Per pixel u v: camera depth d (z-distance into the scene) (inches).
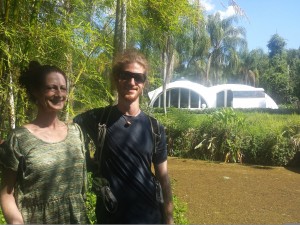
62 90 87.7
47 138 85.6
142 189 93.3
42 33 156.2
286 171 422.9
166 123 513.0
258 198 289.3
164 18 255.6
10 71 146.4
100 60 194.1
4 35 145.8
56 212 84.3
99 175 94.4
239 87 1211.2
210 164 450.9
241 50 1681.8
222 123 485.7
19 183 83.8
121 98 97.3
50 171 83.0
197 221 225.6
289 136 476.7
